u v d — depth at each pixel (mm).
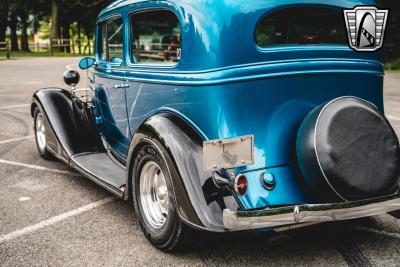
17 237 3607
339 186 2818
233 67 3008
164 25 3672
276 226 2924
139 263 3172
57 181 5047
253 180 2971
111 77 4383
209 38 3010
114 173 4113
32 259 3242
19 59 29141
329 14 3500
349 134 2883
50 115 4969
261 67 3070
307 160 2908
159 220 3381
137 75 3834
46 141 5184
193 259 3225
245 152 2887
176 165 2928
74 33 70875
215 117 3000
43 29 75812
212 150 2785
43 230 3742
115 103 4391
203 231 2887
